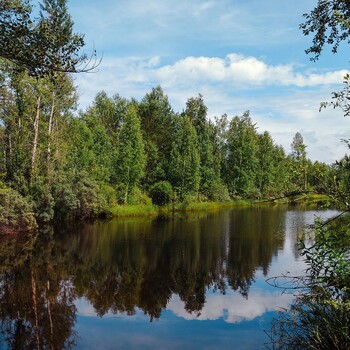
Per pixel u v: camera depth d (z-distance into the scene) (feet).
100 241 63.93
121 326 27.81
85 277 41.68
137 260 49.52
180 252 53.98
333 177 15.70
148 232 73.72
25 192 79.41
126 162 119.96
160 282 39.45
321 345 18.90
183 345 24.14
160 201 128.36
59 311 31.09
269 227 79.56
